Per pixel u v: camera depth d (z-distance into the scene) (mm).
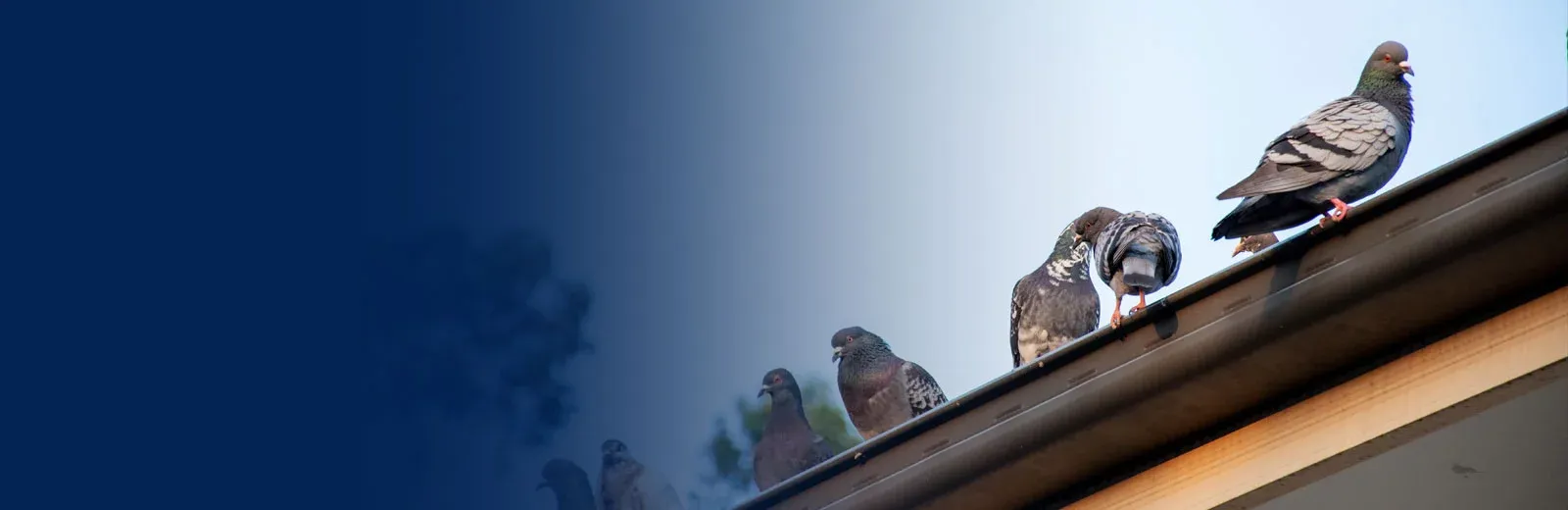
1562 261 3768
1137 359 4043
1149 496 4109
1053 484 4172
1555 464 4008
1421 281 3842
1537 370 3773
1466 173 3873
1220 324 3975
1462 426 3871
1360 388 3949
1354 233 3930
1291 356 3934
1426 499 4195
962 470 4176
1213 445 4070
